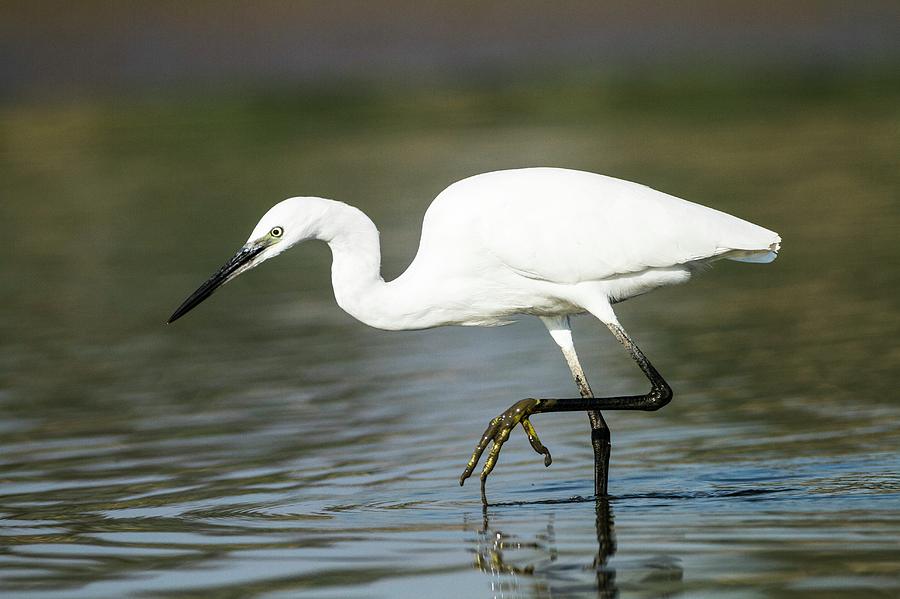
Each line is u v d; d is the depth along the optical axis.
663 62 37.00
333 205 10.54
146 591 7.88
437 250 10.80
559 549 8.50
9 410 13.10
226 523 9.35
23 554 8.70
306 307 17.50
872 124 28.30
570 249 10.43
